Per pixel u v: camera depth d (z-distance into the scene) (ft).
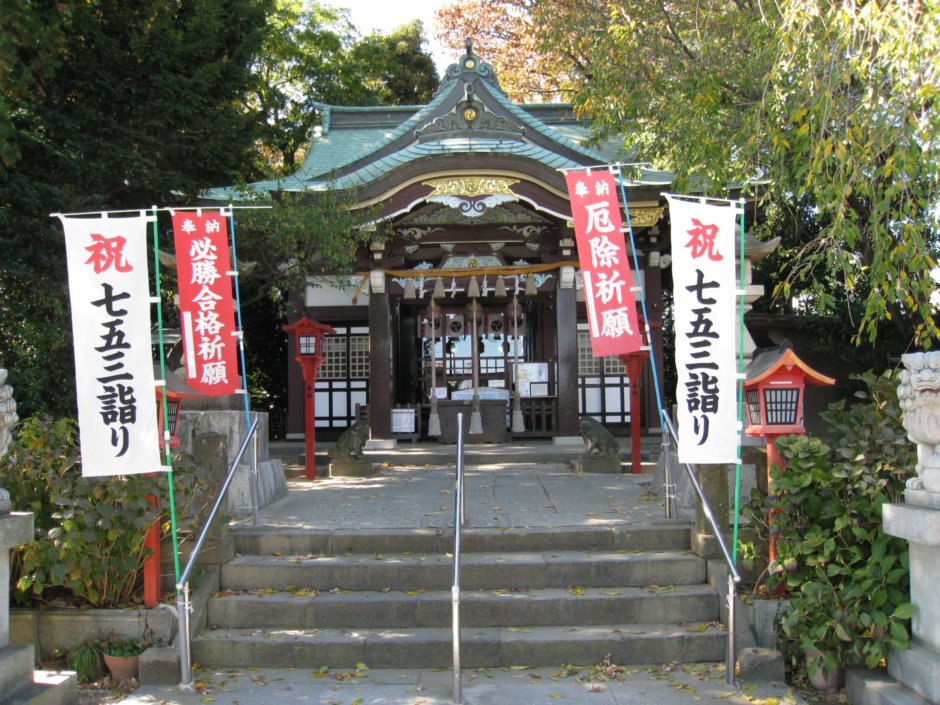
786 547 16.46
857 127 18.15
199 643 16.76
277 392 61.05
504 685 15.52
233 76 46.44
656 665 16.47
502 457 37.04
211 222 22.59
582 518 21.91
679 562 18.66
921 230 17.52
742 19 26.25
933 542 13.06
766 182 29.76
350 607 17.56
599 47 29.81
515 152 38.22
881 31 18.19
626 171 36.29
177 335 25.18
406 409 44.16
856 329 37.76
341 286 42.75
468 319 47.50
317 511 23.82
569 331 42.37
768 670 15.65
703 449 16.65
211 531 18.67
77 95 40.70
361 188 38.06
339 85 72.64
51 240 33.81
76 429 22.56
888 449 16.11
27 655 13.73
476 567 18.58
